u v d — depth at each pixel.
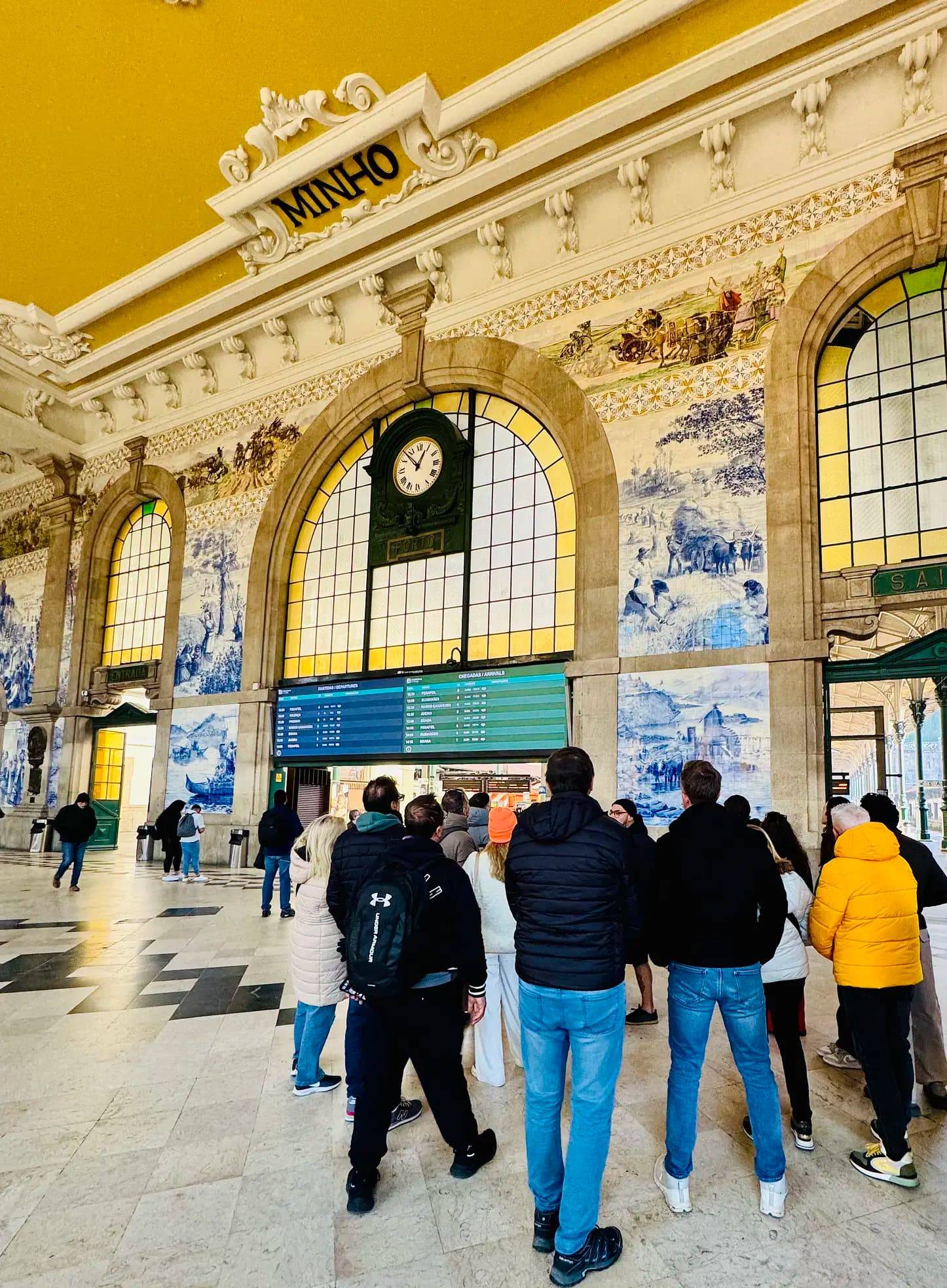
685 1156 2.78
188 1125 3.44
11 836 17.86
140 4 9.17
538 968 2.56
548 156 10.94
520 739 11.34
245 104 10.59
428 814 3.10
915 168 9.22
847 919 3.15
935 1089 3.71
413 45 9.61
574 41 9.47
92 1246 2.51
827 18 8.84
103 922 8.30
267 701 14.36
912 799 21.17
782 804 8.94
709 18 9.07
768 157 10.27
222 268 13.77
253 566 15.03
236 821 14.06
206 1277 2.37
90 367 16.59
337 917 3.23
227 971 6.23
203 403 16.45
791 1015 3.34
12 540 20.17
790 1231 2.65
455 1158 3.10
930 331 9.29
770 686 9.29
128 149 11.45
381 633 13.50
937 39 8.80
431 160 11.20
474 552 12.62
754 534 9.72
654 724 9.98
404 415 13.52
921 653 8.74
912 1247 2.57
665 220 11.11
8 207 12.59
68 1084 3.88
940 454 9.02
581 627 10.84
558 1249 2.38
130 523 18.06
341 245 12.91
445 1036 2.96
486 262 12.68
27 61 10.02
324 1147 3.26
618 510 10.82
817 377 9.96
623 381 11.12
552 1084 2.58
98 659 17.84
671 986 2.90
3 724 19.14
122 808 27.44
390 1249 2.53
